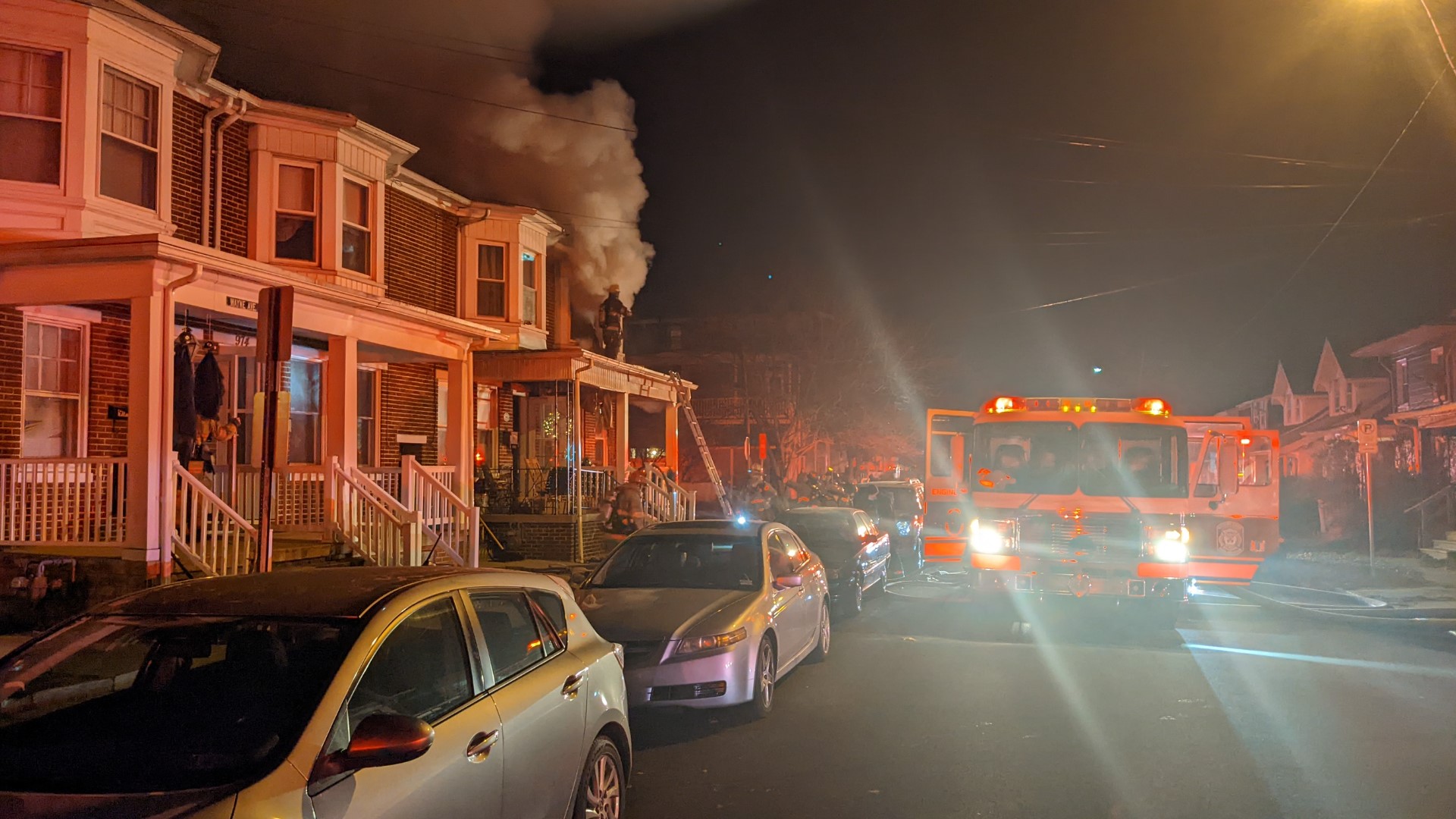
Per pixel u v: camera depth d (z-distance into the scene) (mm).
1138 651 10680
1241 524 11898
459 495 15492
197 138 13719
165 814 2971
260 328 7703
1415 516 23078
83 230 11320
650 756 6910
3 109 11172
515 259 20359
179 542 10414
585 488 19750
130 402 9953
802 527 14594
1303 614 13281
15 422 11289
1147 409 12000
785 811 5766
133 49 12062
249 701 3555
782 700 8508
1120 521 11602
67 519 10734
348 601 3939
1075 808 5758
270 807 3041
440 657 4090
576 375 18453
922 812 5715
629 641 7453
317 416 15828
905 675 9484
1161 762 6645
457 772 3705
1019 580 11852
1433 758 6734
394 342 13945
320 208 15094
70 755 3422
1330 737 7250
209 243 13844
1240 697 8531
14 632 10070
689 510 24078
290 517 13539
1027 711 8039
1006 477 12141
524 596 4816
